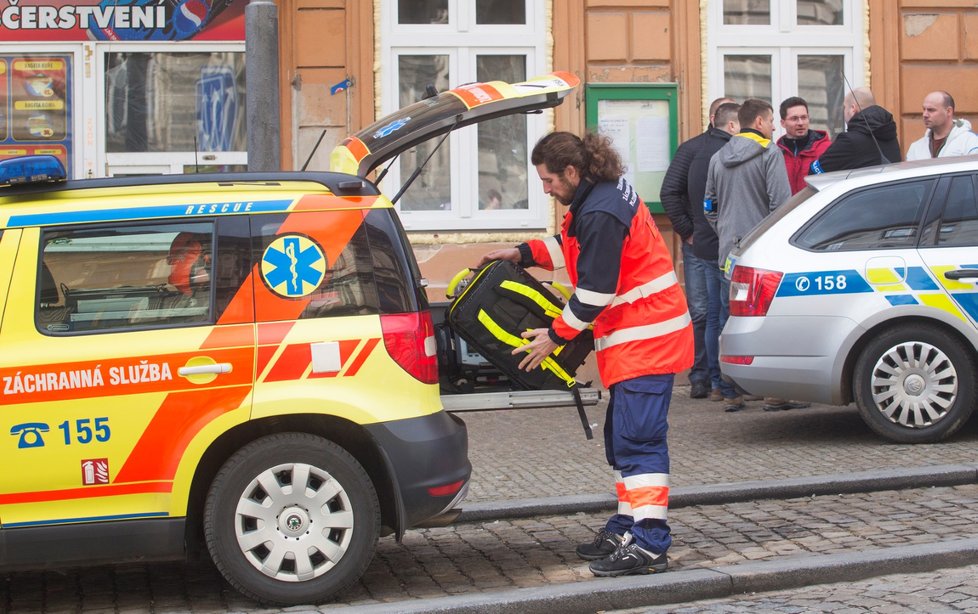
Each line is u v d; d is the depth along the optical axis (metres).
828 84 14.15
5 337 6.07
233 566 6.14
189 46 13.25
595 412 12.07
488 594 6.21
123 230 6.24
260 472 6.15
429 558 7.25
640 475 6.59
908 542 7.11
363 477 6.21
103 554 6.07
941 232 9.74
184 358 6.11
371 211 6.41
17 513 6.01
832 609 5.96
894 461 9.13
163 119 13.30
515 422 11.61
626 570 6.51
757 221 11.47
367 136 7.27
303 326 6.22
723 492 8.30
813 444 9.96
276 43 9.05
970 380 9.66
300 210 6.35
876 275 9.73
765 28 13.97
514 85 7.66
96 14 13.09
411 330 6.32
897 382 9.73
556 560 7.07
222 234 6.27
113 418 6.05
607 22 13.65
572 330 6.48
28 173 6.21
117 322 6.16
